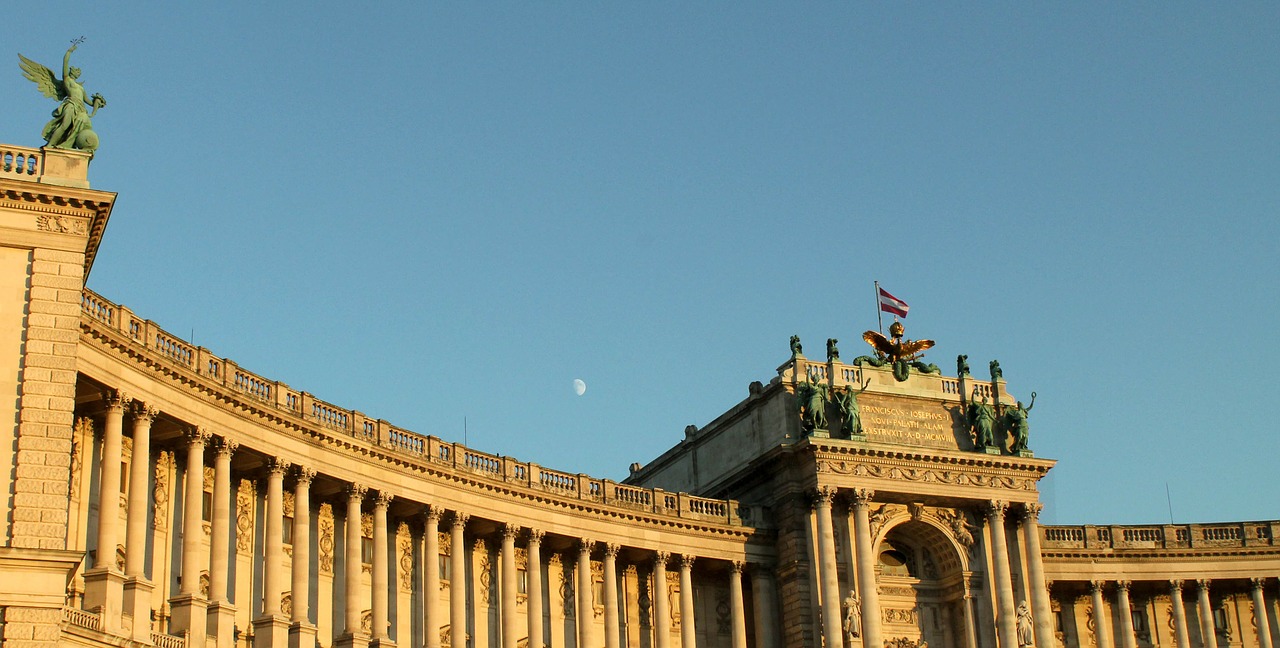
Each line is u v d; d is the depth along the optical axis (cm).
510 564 9931
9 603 6266
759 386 11700
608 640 10338
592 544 10481
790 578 11025
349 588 8800
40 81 7188
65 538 6662
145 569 7894
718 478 12044
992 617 11244
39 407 6600
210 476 8400
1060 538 12288
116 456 7462
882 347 11781
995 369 12006
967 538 11406
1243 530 12488
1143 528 12469
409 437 9538
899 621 11312
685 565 10931
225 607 7900
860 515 11031
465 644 9606
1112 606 12419
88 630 6788
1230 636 12469
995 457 11444
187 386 8000
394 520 9625
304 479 8694
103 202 6938
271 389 8650
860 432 11238
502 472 10050
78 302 6819
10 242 6788
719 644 11231
